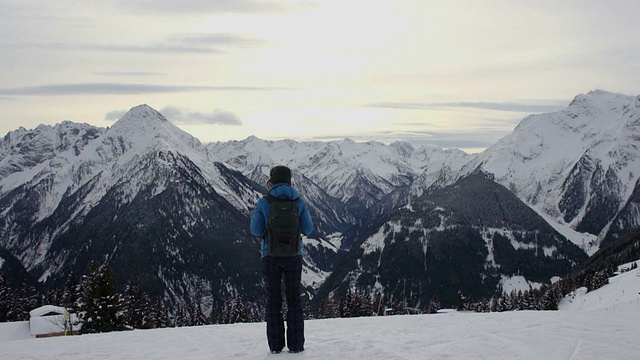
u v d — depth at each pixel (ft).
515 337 34.12
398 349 30.96
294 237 29.09
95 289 145.89
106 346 35.83
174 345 35.58
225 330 43.24
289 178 30.19
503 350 30.07
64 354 32.89
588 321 41.22
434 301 430.61
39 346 36.73
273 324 30.01
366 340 34.22
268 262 29.71
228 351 32.07
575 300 365.81
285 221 28.89
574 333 35.01
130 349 34.24
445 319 45.60
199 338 38.47
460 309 415.64
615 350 29.37
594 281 377.71
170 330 44.24
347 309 265.75
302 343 30.45
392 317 50.57
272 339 30.01
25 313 327.47
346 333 38.22
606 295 320.50
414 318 48.11
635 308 60.54
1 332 201.98
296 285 30.12
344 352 30.14
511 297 496.23
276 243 28.94
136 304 201.05
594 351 29.17
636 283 318.04
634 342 31.63
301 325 30.35
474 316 47.65
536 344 31.53
